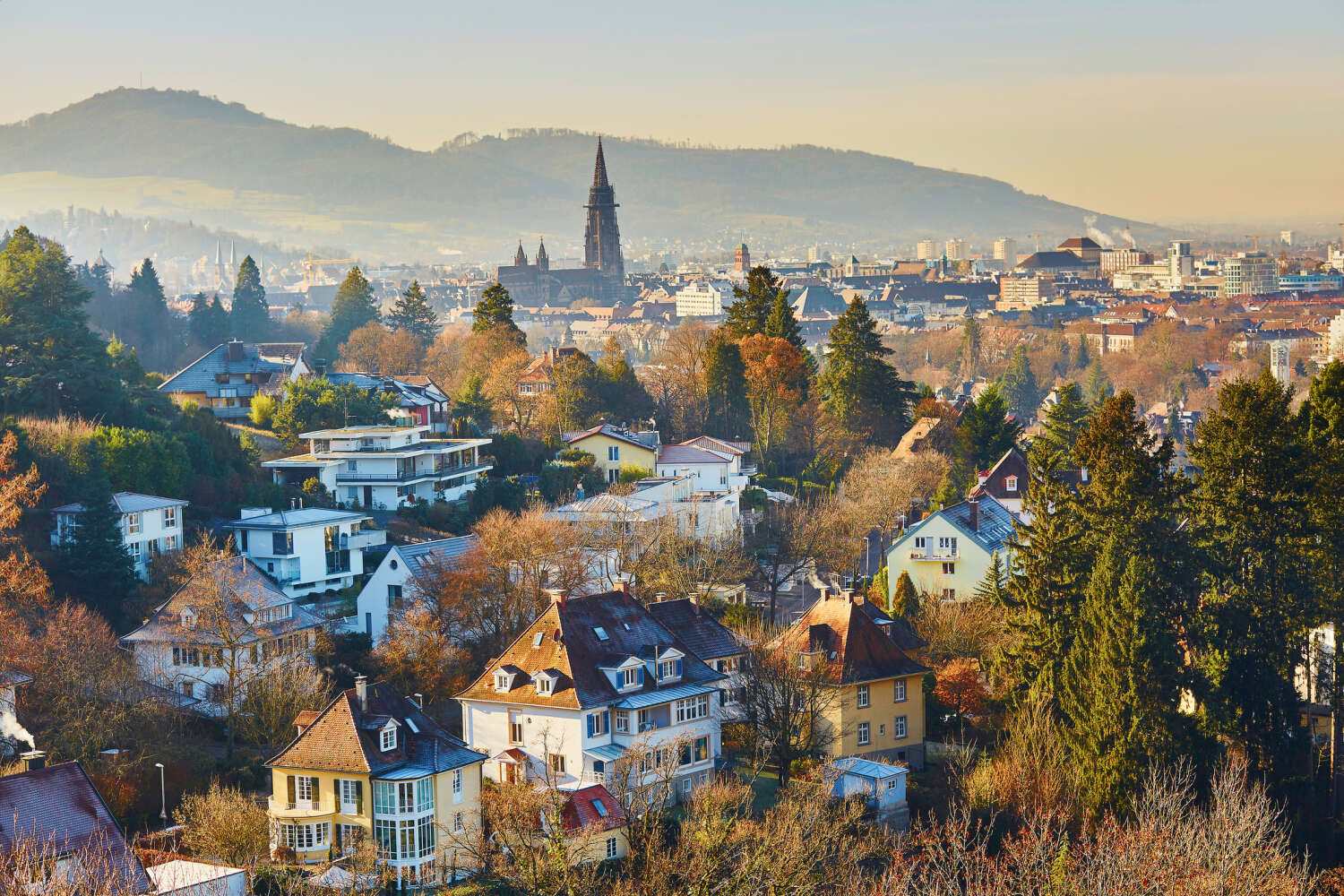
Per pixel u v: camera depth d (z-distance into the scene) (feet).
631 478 641.81
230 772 356.18
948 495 580.30
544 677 347.36
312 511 517.96
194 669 405.80
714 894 257.96
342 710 319.27
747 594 534.37
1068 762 355.97
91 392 586.86
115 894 241.55
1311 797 366.02
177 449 542.98
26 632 388.16
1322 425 408.05
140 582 472.03
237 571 432.66
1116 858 267.59
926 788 361.10
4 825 264.93
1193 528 413.59
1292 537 391.04
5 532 445.37
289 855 307.17
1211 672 372.79
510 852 285.02
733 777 349.00
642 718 348.18
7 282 583.17
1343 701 369.71
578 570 444.55
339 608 486.79
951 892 273.33
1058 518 408.87
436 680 405.80
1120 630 352.69
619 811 307.99
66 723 355.15
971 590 493.36
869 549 574.56
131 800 337.52
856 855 285.02
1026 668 393.70
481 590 428.56
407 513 575.38
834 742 372.79
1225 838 270.05
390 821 307.58
